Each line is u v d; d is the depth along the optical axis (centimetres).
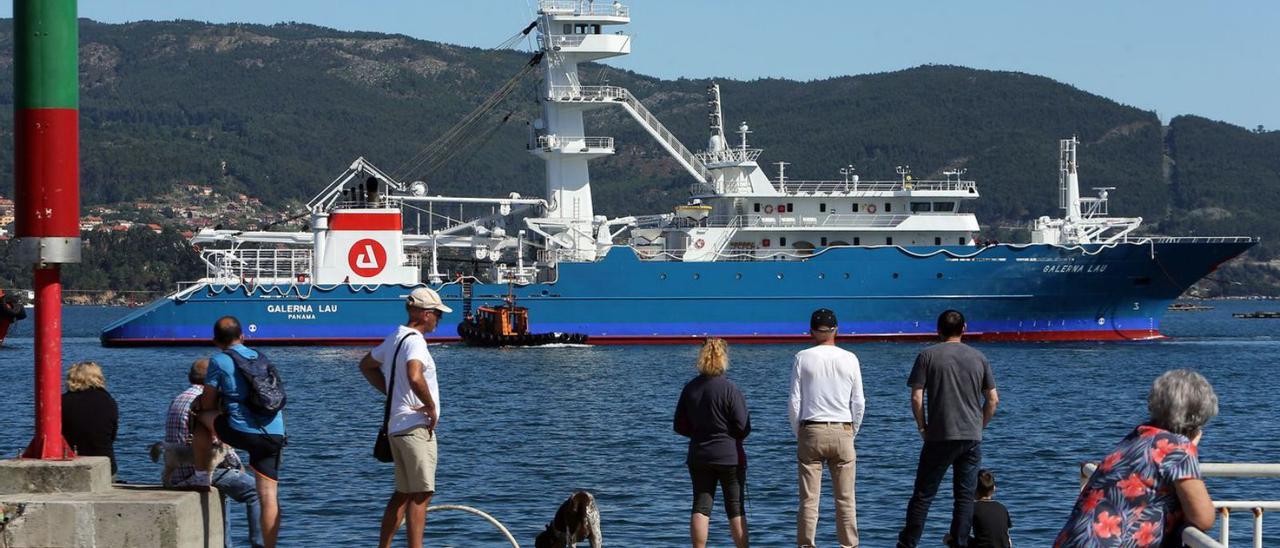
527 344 14525
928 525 5256
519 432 8188
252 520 3102
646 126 15625
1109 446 7575
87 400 3116
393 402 2958
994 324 14888
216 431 2931
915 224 15012
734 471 3297
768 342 14700
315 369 12338
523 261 15750
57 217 2780
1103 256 14788
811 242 15112
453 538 5047
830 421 3316
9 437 8200
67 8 2755
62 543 2731
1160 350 15012
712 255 14938
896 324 14725
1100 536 2039
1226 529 2514
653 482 6338
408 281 14838
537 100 16050
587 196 15588
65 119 2767
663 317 14725
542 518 5484
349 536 5078
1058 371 12288
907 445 7388
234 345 2956
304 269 15812
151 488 2938
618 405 9669
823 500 5750
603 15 15625
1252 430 8675
